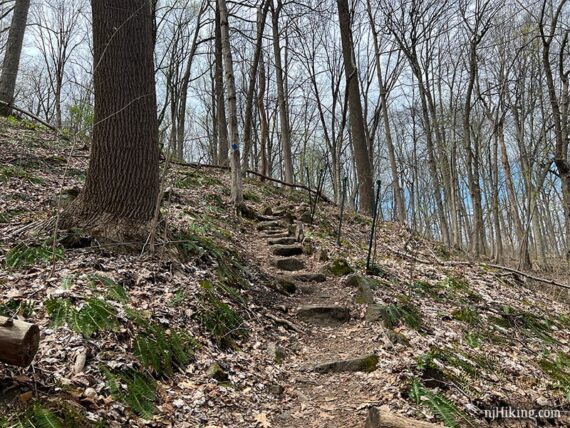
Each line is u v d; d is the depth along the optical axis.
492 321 6.45
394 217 28.00
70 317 3.35
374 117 21.28
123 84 5.29
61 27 25.70
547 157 14.21
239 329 4.61
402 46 16.22
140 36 5.49
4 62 12.42
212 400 3.34
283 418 3.46
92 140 5.34
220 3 10.06
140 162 5.36
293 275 6.74
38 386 2.64
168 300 4.33
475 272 9.29
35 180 7.21
